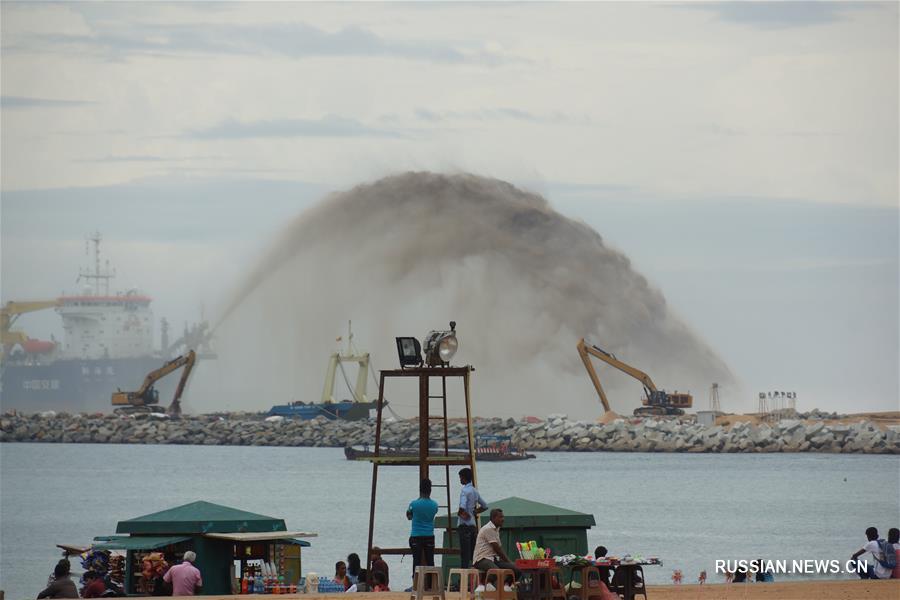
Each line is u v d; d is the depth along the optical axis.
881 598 87.25
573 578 92.25
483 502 87.75
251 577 99.12
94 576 99.75
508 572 76.94
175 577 90.38
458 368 97.06
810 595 88.88
